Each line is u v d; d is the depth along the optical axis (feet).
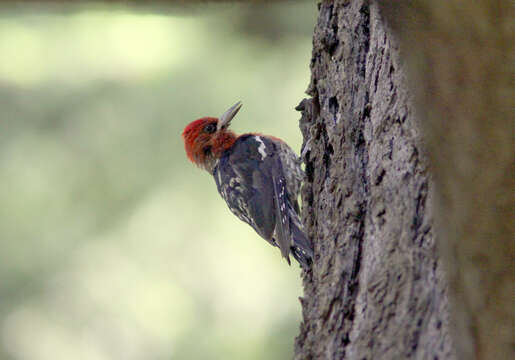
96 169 46.47
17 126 46.85
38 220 47.26
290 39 45.50
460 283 11.67
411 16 11.07
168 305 46.11
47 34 46.21
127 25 46.32
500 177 10.77
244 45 45.65
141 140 45.91
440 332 13.85
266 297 45.96
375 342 14.85
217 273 46.16
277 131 44.16
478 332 11.50
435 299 14.32
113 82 46.24
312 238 22.15
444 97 11.04
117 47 46.03
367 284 16.20
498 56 10.44
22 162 46.88
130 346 47.32
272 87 44.88
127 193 46.24
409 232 15.72
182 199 46.11
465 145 10.97
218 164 29.91
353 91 20.97
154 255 46.55
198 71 45.42
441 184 11.53
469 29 10.52
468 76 10.74
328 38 22.67
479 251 11.17
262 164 28.25
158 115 45.39
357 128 20.04
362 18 22.04
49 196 47.11
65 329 48.34
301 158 24.70
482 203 10.98
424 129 11.72
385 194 17.17
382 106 19.02
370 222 17.38
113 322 47.47
